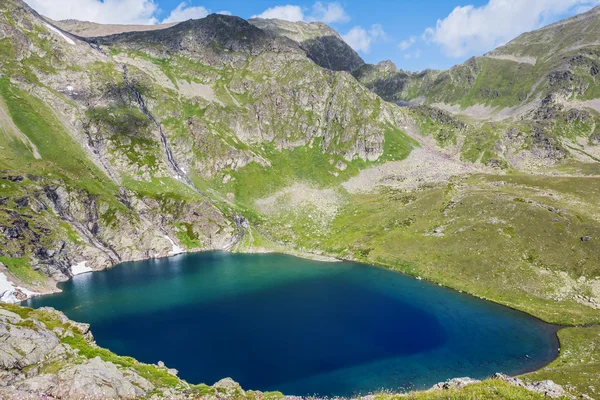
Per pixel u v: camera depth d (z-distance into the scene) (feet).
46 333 170.40
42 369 150.51
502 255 417.69
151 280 441.68
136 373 171.12
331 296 378.53
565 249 396.16
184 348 266.36
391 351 265.34
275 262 517.96
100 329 300.40
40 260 437.99
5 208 457.68
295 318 321.73
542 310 335.67
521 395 110.93
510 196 517.96
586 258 377.30
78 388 140.56
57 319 219.61
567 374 215.31
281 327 303.27
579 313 323.16
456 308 348.38
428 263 453.99
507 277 390.01
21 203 482.28
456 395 114.83
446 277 421.59
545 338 288.30
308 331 295.89
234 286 413.59
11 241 433.48
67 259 473.67
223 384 184.24
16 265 412.98
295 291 395.14
